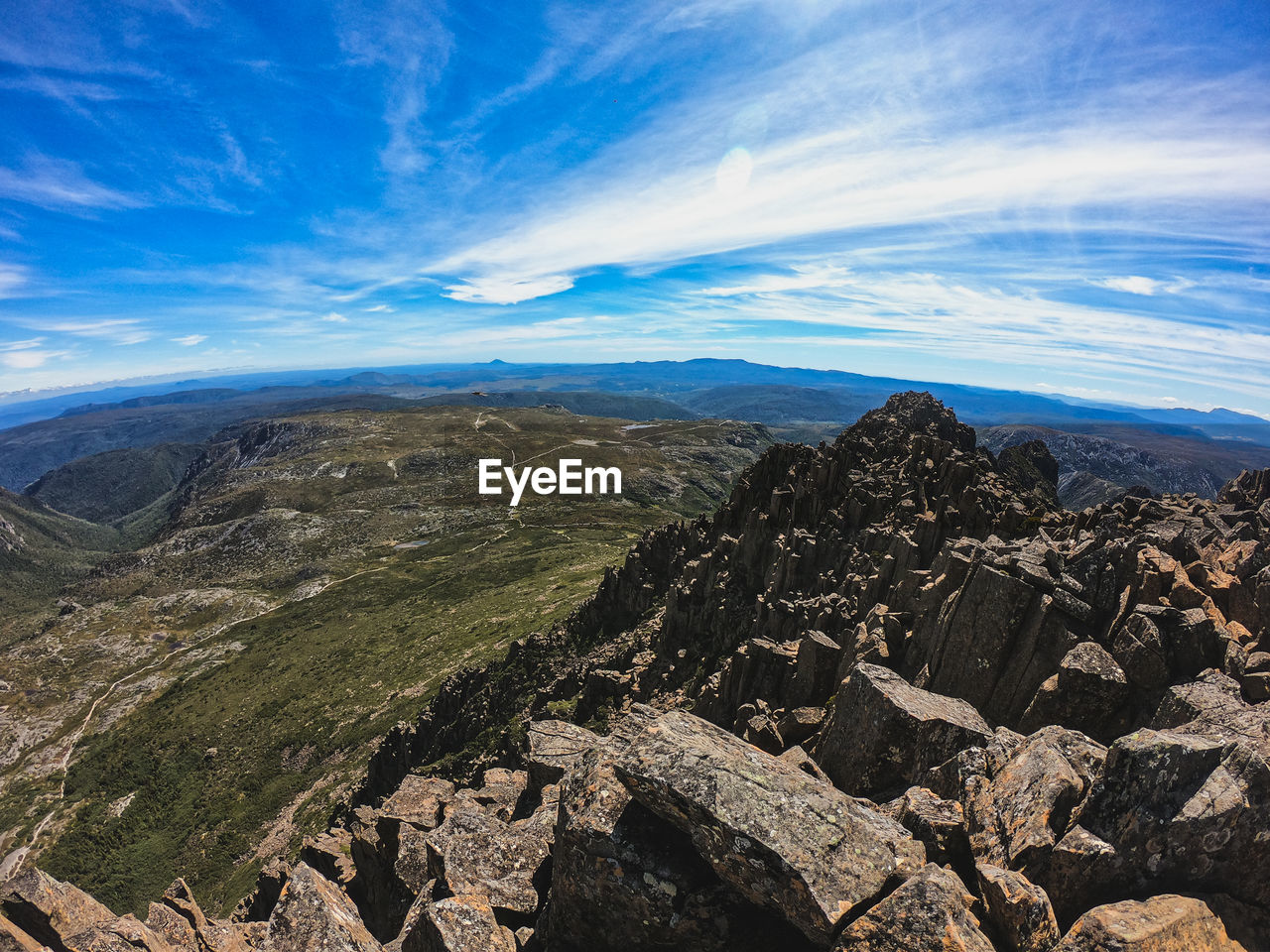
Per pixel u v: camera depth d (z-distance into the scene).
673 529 73.50
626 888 12.34
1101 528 23.58
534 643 74.00
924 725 16.77
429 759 69.06
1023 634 21.36
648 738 14.23
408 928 15.16
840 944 10.17
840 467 55.72
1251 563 19.39
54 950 15.17
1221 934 9.37
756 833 11.44
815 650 29.41
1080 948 9.35
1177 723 14.66
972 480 46.94
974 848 12.50
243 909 35.16
